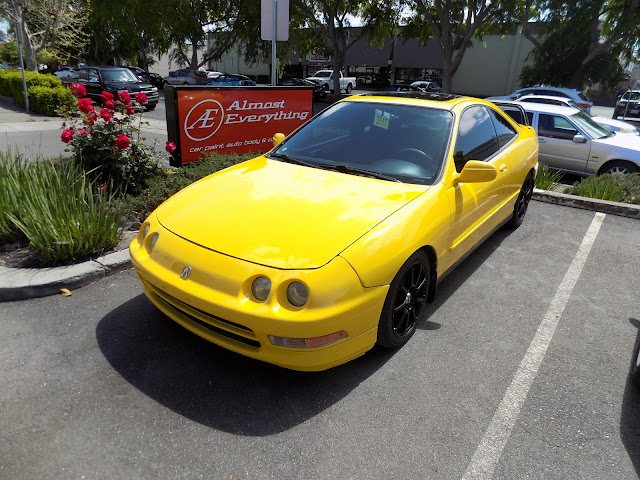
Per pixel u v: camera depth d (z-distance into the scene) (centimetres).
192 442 233
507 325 352
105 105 544
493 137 447
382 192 312
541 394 279
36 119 1312
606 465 231
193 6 3162
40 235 380
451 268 371
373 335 276
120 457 223
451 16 2636
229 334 265
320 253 252
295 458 227
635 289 416
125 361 290
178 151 620
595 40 2461
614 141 830
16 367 279
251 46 3177
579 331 347
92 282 379
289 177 335
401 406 264
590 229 563
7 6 1767
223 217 287
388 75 4319
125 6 2942
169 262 273
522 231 552
